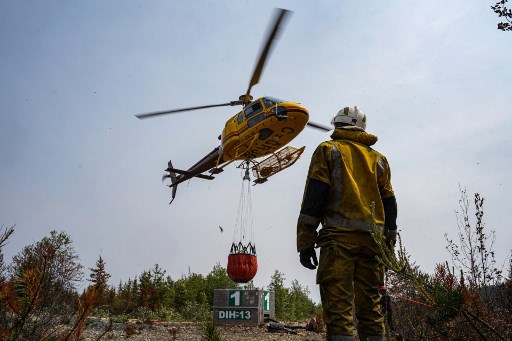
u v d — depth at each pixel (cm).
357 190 282
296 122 1291
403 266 210
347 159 291
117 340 805
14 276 210
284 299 2692
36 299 211
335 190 285
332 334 265
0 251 210
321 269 279
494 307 362
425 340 300
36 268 216
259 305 1227
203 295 2773
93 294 221
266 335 992
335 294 271
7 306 207
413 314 384
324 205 280
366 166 294
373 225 228
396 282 287
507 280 404
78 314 218
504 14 355
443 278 214
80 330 217
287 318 2552
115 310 1570
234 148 1395
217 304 1245
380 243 223
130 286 2414
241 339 915
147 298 2323
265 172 1583
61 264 352
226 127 1428
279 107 1273
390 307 417
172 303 2431
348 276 273
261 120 1290
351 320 268
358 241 278
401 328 405
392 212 308
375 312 291
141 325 1033
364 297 289
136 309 1902
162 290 2414
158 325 1066
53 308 279
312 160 296
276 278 2770
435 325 215
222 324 1222
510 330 275
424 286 209
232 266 1273
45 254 224
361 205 280
